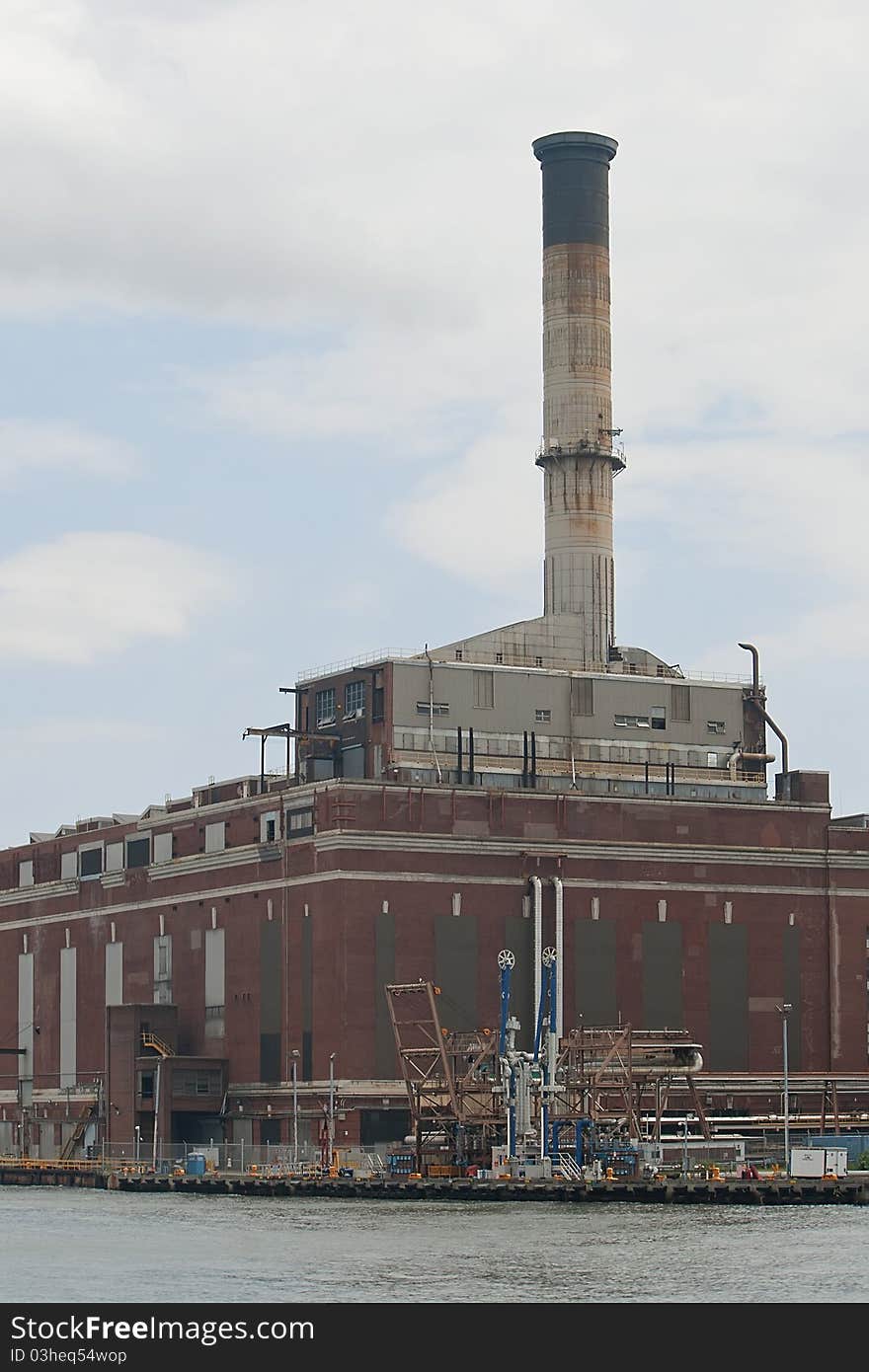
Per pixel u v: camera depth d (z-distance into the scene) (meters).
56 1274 154.25
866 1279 147.12
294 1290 145.00
